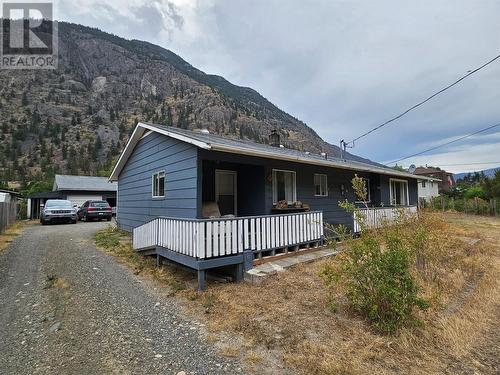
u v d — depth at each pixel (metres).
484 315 4.37
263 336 3.54
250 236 6.31
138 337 3.61
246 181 9.45
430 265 6.02
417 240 4.53
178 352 3.26
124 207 14.02
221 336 3.60
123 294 5.22
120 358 3.15
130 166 13.17
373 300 3.85
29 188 39.28
